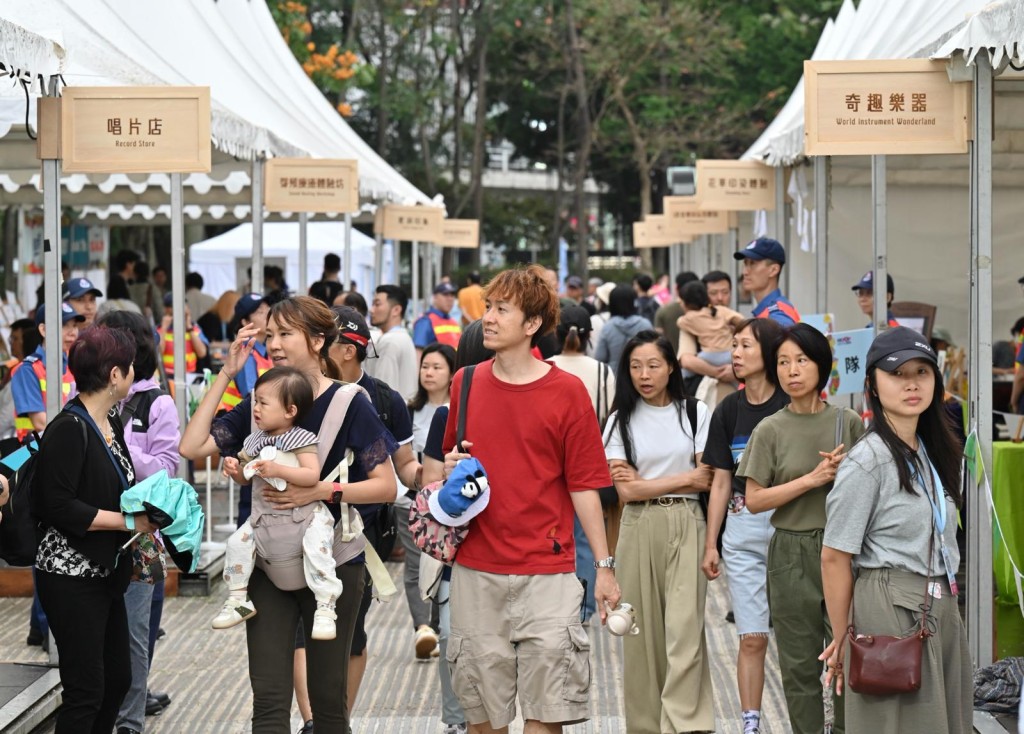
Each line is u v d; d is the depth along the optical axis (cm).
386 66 4997
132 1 1273
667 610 757
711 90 4850
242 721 844
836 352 891
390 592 652
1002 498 972
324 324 648
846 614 553
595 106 5619
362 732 816
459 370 618
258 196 1387
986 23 751
